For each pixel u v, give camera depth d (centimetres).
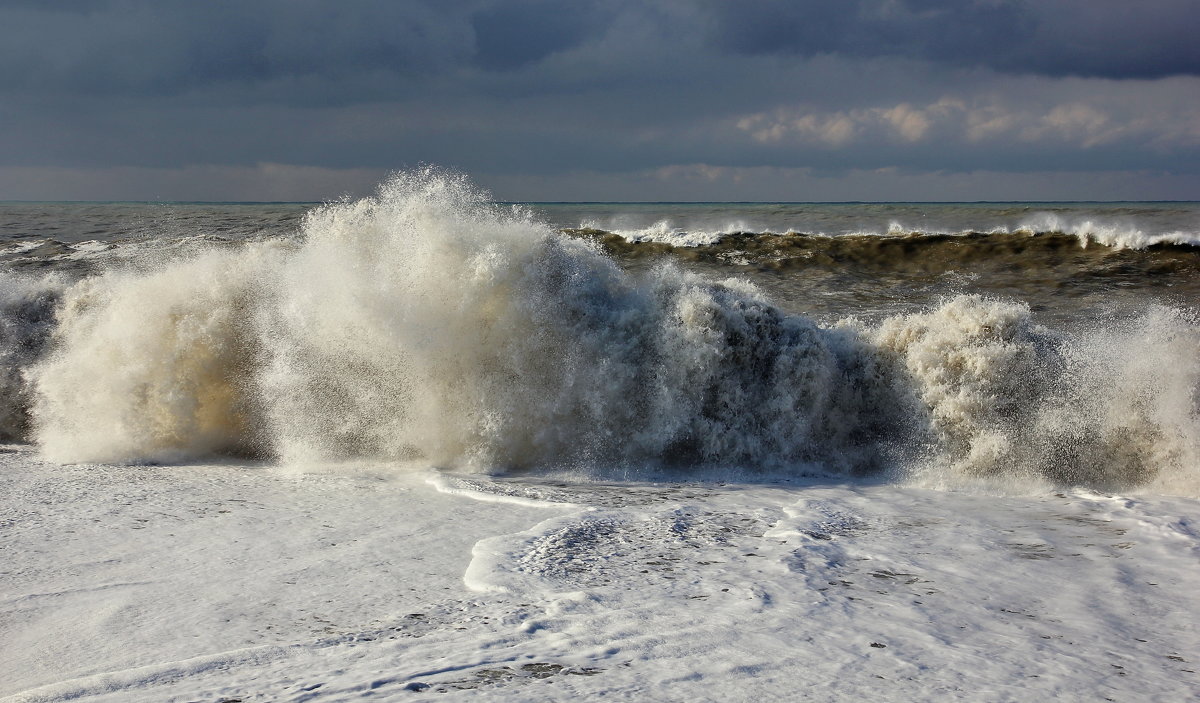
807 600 370
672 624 338
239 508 555
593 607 361
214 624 358
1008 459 651
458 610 362
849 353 736
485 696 266
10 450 760
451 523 518
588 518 517
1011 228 1962
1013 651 312
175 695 279
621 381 709
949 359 699
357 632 338
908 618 348
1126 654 311
